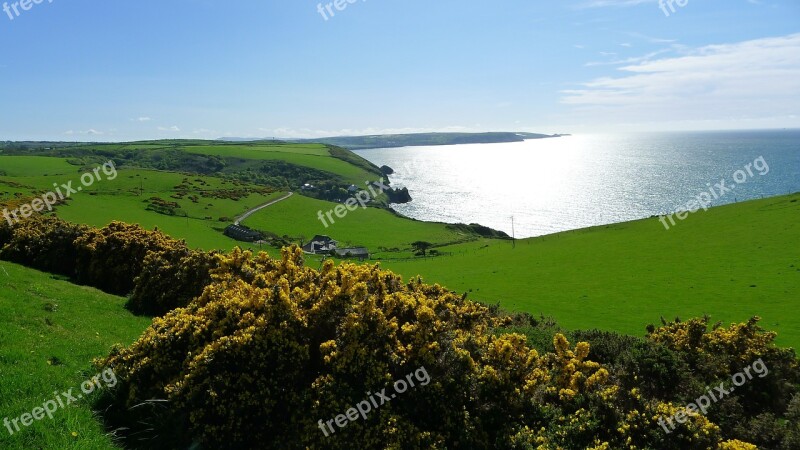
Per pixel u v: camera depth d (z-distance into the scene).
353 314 13.24
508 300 59.75
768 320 41.75
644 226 105.25
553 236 119.44
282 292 13.52
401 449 10.98
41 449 9.66
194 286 24.52
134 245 30.45
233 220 130.50
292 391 12.10
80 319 19.22
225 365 12.10
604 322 46.56
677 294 55.06
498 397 12.63
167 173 179.38
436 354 13.19
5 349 13.52
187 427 11.38
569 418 12.06
